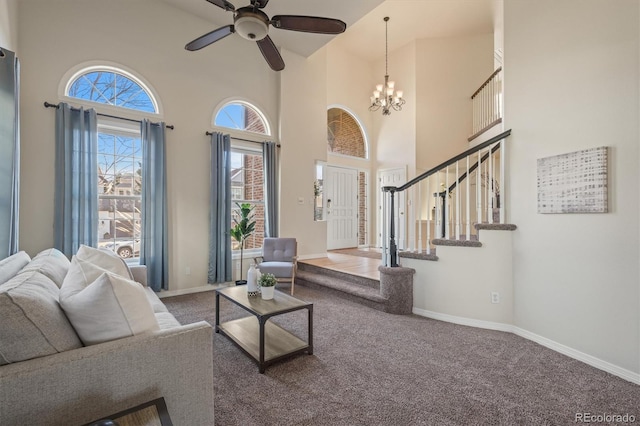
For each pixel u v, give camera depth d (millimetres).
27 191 3244
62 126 3363
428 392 1974
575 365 2342
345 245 7168
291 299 2643
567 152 2537
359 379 2125
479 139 5656
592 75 2379
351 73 7250
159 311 2244
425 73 6602
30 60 3287
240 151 4961
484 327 3104
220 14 4395
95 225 3521
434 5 5500
